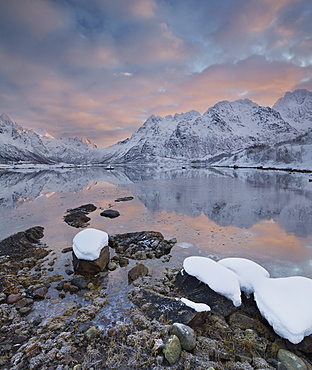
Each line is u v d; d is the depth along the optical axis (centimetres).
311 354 352
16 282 545
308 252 734
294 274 591
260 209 1399
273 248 772
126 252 741
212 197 1867
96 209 1439
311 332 362
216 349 350
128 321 410
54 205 1605
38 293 491
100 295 496
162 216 1241
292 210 1365
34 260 675
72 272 602
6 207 1552
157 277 580
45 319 417
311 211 1333
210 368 310
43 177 4825
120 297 489
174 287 533
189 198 1830
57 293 506
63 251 747
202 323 414
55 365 314
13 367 309
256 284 475
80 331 384
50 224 1094
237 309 449
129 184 3070
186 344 349
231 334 386
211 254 726
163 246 778
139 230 984
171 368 313
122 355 332
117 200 1744
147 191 2294
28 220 1179
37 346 347
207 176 4478
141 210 1400
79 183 3366
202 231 969
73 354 336
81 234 652
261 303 433
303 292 420
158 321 405
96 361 322
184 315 411
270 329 399
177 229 998
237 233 939
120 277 582
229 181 3297
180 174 5331
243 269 511
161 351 339
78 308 451
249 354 347
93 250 601
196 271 521
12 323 404
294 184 2739
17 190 2609
